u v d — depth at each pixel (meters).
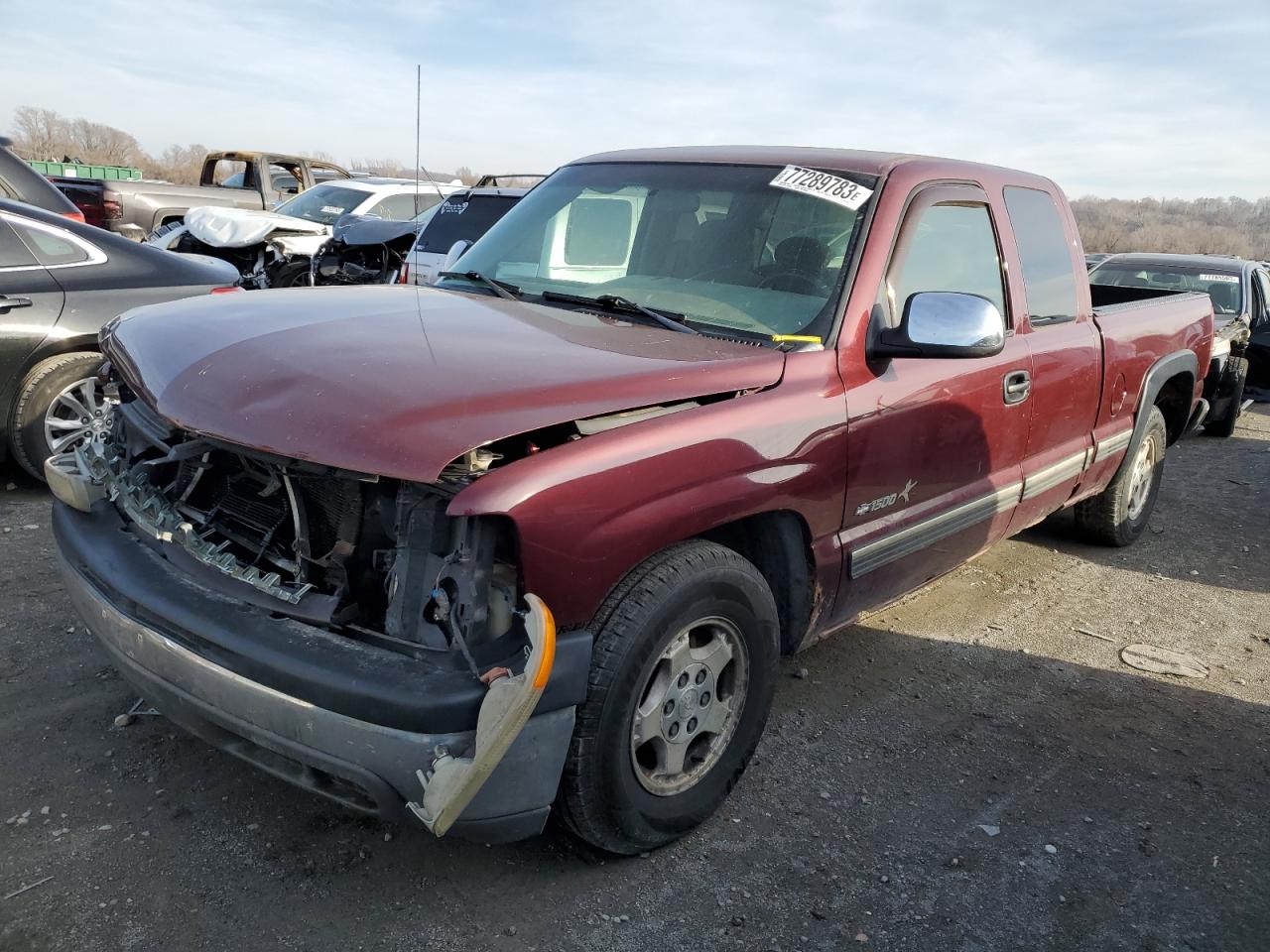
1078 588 5.31
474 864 2.69
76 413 5.35
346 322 2.88
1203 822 3.19
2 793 2.80
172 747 3.10
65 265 5.33
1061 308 4.43
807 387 2.96
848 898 2.69
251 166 15.05
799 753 3.41
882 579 3.46
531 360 2.61
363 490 2.36
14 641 3.67
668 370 2.68
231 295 3.39
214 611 2.35
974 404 3.65
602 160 4.09
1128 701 4.03
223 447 2.46
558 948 2.42
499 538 2.28
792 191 3.47
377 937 2.40
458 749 2.14
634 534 2.44
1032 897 2.76
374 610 2.38
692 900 2.63
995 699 3.96
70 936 2.31
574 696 2.33
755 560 3.16
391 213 12.68
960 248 3.75
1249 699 4.12
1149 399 5.25
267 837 2.72
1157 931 2.66
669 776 2.76
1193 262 11.05
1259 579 5.66
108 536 2.74
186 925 2.38
